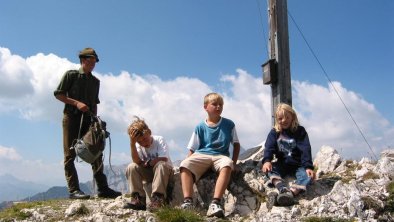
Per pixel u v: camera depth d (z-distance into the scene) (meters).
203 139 4.70
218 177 4.29
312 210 4.05
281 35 6.00
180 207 4.20
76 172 5.40
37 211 4.46
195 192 4.58
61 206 4.73
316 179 4.88
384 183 4.48
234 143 4.75
